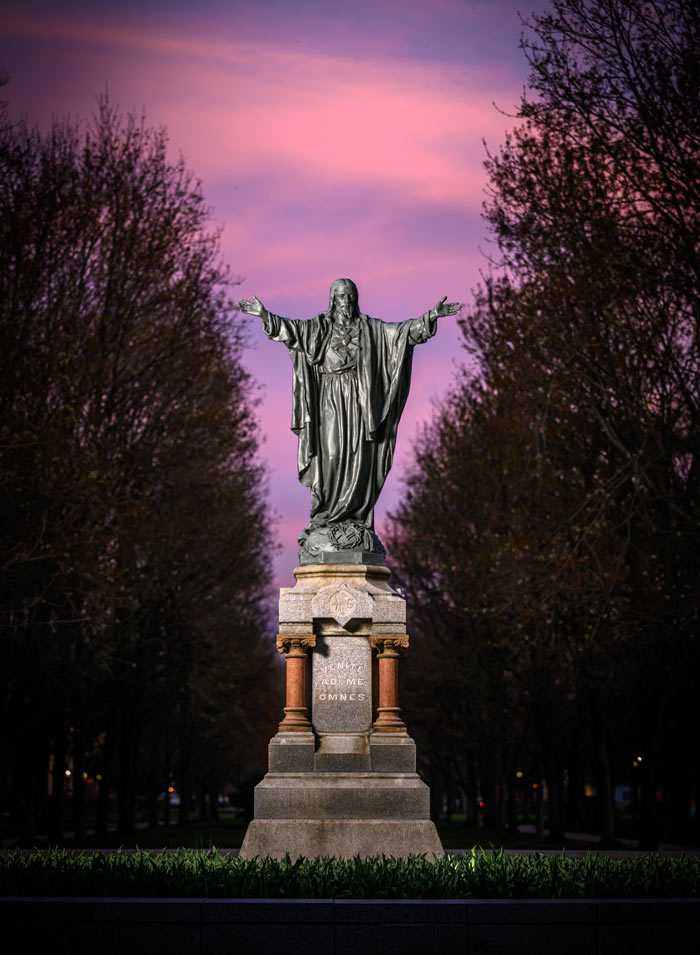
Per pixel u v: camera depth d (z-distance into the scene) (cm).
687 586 3600
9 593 3797
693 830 6162
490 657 5547
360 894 1483
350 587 2184
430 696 6812
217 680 5497
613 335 3647
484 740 6209
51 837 4806
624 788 14850
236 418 4906
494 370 4078
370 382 2327
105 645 4012
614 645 4131
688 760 5869
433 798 8700
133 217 4350
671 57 3428
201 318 4581
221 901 1388
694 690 4803
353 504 2306
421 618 6588
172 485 4684
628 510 3725
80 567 3666
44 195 4038
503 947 1375
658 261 3519
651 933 1376
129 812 5875
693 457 3744
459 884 1514
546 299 3734
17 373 3691
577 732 6034
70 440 3722
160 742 8181
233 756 10200
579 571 3731
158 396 4578
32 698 4441
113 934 1381
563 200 3659
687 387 3569
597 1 3453
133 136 4425
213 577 5044
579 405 3897
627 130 3512
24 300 3769
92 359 4031
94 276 4206
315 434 2331
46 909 1386
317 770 2114
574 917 1379
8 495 3497
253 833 2045
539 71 3572
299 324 2341
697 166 3394
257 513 5644
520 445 4078
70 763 8862
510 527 4453
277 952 1376
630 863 1744
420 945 1375
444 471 5788
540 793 6281
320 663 2180
